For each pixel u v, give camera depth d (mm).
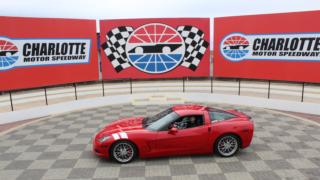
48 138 10656
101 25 20781
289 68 19266
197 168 7703
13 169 7934
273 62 19734
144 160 8273
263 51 19938
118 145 7980
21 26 18141
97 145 8086
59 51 19672
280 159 8242
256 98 15938
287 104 14945
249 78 20734
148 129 8211
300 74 18969
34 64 18844
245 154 8641
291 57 19094
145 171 7578
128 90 19719
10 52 17922
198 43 21531
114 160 8102
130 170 7664
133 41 21125
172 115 8461
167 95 18062
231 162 8062
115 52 21141
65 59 19969
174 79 24047
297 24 18578
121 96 17328
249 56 20469
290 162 8031
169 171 7555
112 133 8117
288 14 18781
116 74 21422
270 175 7254
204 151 8352
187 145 8164
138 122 8875
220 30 21141
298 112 14617
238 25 20469
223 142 8344
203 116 8352
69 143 10023
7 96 18406
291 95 17000
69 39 19938
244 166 7793
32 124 12734
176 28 21172
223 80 23406
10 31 17797
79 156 8766
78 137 10695
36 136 10938
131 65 21391
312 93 17562
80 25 20266
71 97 17609
